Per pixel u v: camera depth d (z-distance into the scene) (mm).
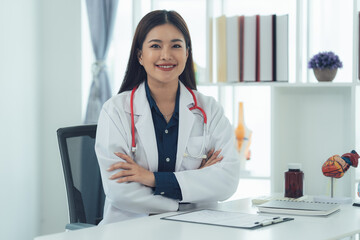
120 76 3586
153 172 1769
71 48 3482
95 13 3416
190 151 1898
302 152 2840
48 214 3551
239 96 3385
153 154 1848
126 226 1432
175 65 1869
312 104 2816
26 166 3309
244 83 2727
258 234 1320
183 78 2049
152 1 3412
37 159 3465
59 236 1314
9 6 3074
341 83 2600
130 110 1898
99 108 3418
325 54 2654
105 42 3430
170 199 1747
